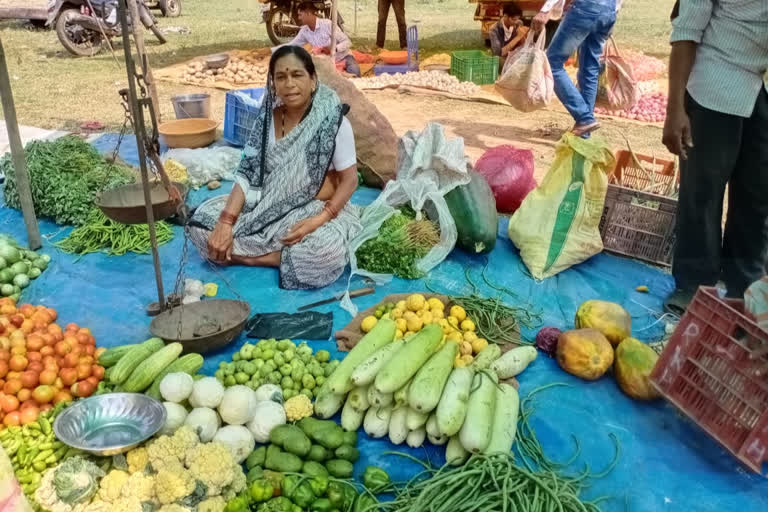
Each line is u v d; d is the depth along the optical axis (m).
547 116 8.60
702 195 3.61
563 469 2.75
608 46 7.49
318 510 2.42
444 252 4.40
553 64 6.71
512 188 5.21
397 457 2.77
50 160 4.97
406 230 4.37
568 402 3.12
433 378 2.72
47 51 11.67
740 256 3.89
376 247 4.21
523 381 3.27
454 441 2.70
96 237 4.54
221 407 2.74
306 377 3.08
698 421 2.79
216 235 4.05
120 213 3.42
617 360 3.21
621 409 3.10
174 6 15.95
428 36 14.16
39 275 4.18
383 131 5.57
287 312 3.84
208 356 3.38
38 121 7.68
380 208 4.45
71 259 4.38
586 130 7.02
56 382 2.87
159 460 2.40
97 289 4.00
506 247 4.69
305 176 4.01
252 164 4.07
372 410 2.84
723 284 4.02
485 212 4.41
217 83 9.66
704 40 3.38
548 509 2.38
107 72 10.27
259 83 9.71
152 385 2.87
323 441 2.69
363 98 5.57
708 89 3.37
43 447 2.54
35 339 3.00
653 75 9.60
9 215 5.02
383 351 2.87
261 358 3.14
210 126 6.46
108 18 11.29
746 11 3.16
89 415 2.62
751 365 2.58
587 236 4.36
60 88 9.23
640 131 7.93
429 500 2.43
